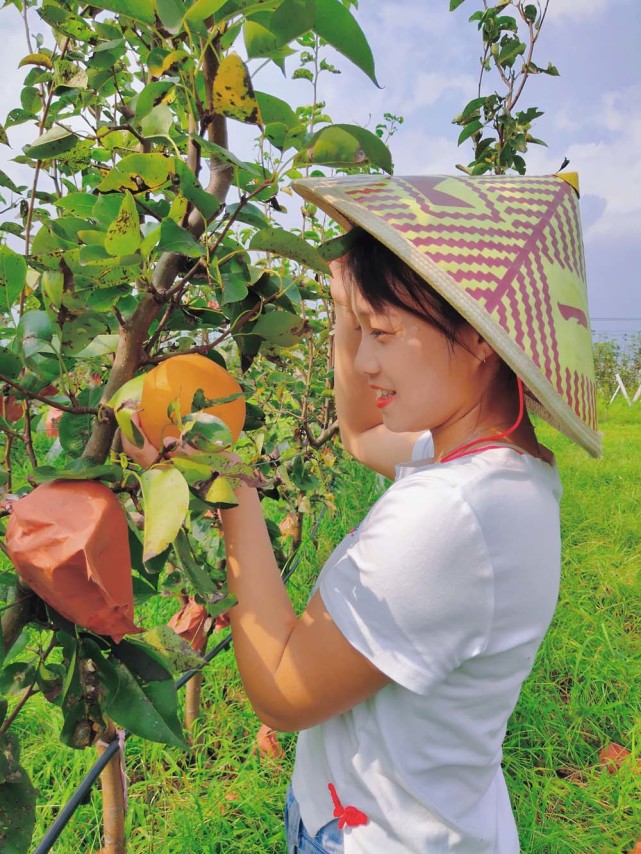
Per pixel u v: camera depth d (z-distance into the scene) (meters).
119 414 0.72
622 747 2.79
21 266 0.79
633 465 7.52
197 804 2.12
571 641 3.29
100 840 2.10
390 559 0.88
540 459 1.04
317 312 2.51
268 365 2.61
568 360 0.90
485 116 2.65
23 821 0.72
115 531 0.66
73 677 0.74
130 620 0.67
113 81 1.15
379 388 1.00
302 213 2.47
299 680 0.93
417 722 0.95
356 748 0.99
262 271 0.89
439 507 0.89
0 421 0.86
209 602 0.76
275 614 0.96
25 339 0.82
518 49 2.52
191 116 0.83
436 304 0.91
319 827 1.05
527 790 2.43
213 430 0.69
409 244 0.86
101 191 0.78
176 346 1.16
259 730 2.50
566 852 2.23
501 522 0.90
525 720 2.89
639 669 3.14
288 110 0.77
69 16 0.97
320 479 2.47
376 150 0.78
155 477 0.66
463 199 0.93
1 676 0.79
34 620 0.76
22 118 1.17
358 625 0.90
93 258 0.75
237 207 0.81
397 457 1.37
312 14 0.70
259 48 0.76
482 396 1.01
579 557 4.61
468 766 0.99
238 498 1.00
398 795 0.97
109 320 0.83
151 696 0.75
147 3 0.74
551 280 0.92
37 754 2.29
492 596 0.90
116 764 1.49
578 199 1.09
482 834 1.02
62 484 0.67
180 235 0.78
